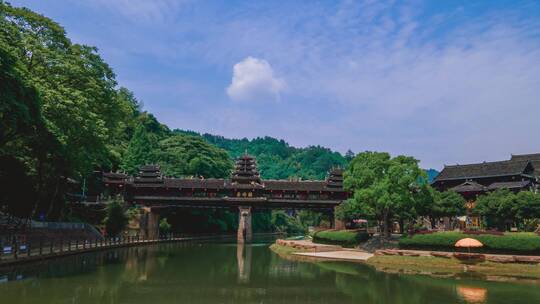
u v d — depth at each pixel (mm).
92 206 84250
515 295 27578
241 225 92188
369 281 33781
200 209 110000
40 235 50875
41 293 25062
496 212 57281
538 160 88625
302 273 38531
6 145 46312
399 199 51750
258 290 29328
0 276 30672
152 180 93875
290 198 95625
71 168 54656
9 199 52250
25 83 36062
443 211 59938
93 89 49406
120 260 46000
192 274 36500
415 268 42469
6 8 43938
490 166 79188
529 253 40625
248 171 97750
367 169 56875
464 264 42125
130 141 122125
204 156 132875
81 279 30953
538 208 53688
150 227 89562
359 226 95312
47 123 39375
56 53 45375
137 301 24312
